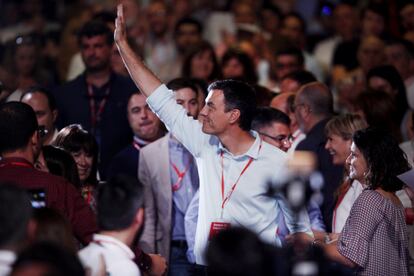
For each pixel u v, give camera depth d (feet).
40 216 28.50
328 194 43.45
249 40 72.08
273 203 35.96
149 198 43.11
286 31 73.56
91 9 73.97
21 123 32.96
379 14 71.31
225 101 35.91
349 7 74.08
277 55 61.16
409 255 38.52
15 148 32.99
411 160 44.88
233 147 36.37
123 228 29.17
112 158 49.67
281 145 41.63
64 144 38.96
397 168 36.50
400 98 54.49
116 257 28.81
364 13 71.97
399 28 71.31
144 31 74.28
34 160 34.22
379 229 35.86
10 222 26.78
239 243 24.73
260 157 36.29
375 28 71.31
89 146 39.22
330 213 43.29
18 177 32.73
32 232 28.32
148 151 43.80
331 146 41.86
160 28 74.54
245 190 36.04
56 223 28.45
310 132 45.98
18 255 24.70
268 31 75.92
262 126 41.60
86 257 28.48
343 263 35.63
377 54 65.26
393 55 62.80
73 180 36.32
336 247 35.88
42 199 32.55
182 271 43.21
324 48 75.87
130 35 69.62
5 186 27.27
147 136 46.06
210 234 35.91
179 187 43.34
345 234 35.88
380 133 36.76
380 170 36.32
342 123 41.63
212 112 35.99
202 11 80.64
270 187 29.17
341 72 69.51
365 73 61.16
